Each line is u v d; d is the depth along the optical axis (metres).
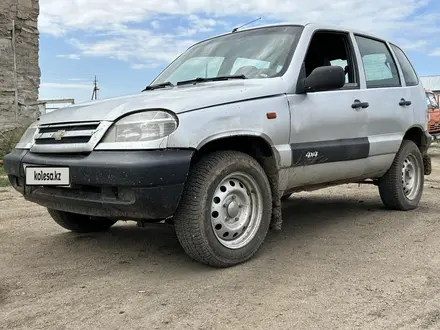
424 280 3.36
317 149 4.28
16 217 5.78
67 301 3.07
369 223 5.20
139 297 3.13
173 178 3.24
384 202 5.82
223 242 3.65
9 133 12.77
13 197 7.34
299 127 4.13
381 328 2.63
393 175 5.60
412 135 6.07
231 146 3.87
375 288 3.22
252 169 3.78
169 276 3.54
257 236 3.85
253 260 3.89
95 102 3.93
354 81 4.98
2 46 13.11
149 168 3.15
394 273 3.52
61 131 3.64
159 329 2.66
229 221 3.71
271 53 4.47
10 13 13.32
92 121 3.50
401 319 2.74
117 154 3.27
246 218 3.81
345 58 5.02
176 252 4.18
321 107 4.37
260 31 4.88
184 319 2.78
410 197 5.88
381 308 2.89
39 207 6.48
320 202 6.73
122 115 3.41
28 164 3.75
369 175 5.21
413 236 4.59
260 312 2.86
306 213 5.89
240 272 3.59
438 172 10.77
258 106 3.82
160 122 3.30
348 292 3.16
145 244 4.45
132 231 4.98
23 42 13.77
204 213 3.46
